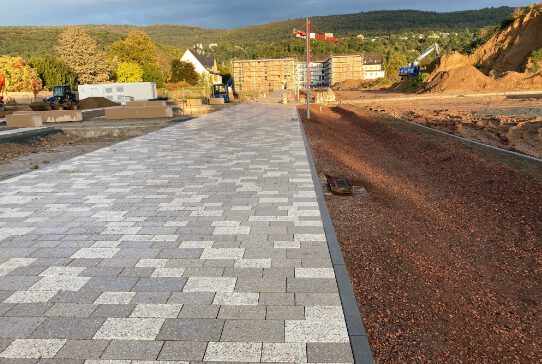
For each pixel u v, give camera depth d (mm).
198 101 32625
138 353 3047
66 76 63875
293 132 16203
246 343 3154
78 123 23312
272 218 5926
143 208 6477
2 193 7465
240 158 10633
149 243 5078
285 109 32281
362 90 70312
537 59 42562
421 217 7414
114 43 76875
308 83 22359
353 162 12148
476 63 51094
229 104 41906
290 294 3857
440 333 3625
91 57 66625
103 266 4473
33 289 4000
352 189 8125
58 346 3139
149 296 3846
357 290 4191
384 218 6871
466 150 12547
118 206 6605
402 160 13188
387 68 108188
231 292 3900
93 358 2998
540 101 28422
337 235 5699
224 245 4984
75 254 4797
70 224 5797
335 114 30047
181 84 73000
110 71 71938
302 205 6520
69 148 15352
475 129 17938
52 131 18906
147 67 71312
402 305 4004
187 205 6598
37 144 16344
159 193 7348
